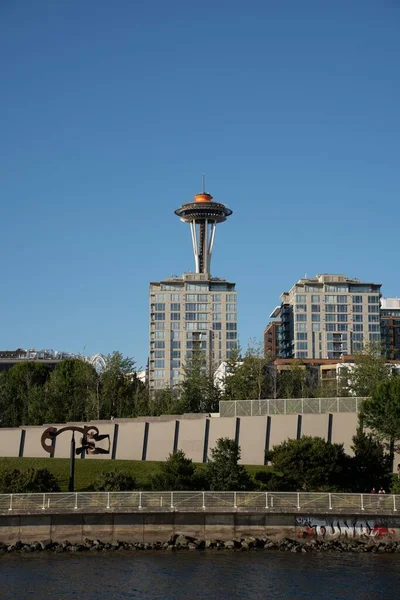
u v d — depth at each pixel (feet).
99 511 204.44
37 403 392.06
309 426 270.26
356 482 230.48
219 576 174.19
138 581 170.19
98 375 428.15
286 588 164.76
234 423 277.64
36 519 204.64
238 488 221.25
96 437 273.13
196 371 412.36
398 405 239.30
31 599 157.89
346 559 189.78
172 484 219.41
